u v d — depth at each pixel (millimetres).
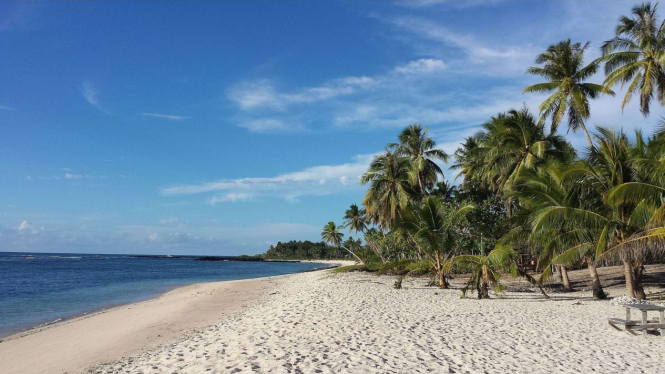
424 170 36594
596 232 15977
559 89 24578
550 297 18656
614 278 26797
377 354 8031
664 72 22094
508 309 14602
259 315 13484
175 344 10742
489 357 8078
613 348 9078
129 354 10602
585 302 16719
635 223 14898
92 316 18469
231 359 7852
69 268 71000
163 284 38219
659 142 14664
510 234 18109
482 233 26734
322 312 12891
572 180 15992
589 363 7844
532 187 17406
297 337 9484
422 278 29062
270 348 8531
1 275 49094
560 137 26547
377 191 36688
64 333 14469
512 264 17891
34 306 22688
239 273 64812
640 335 10367
